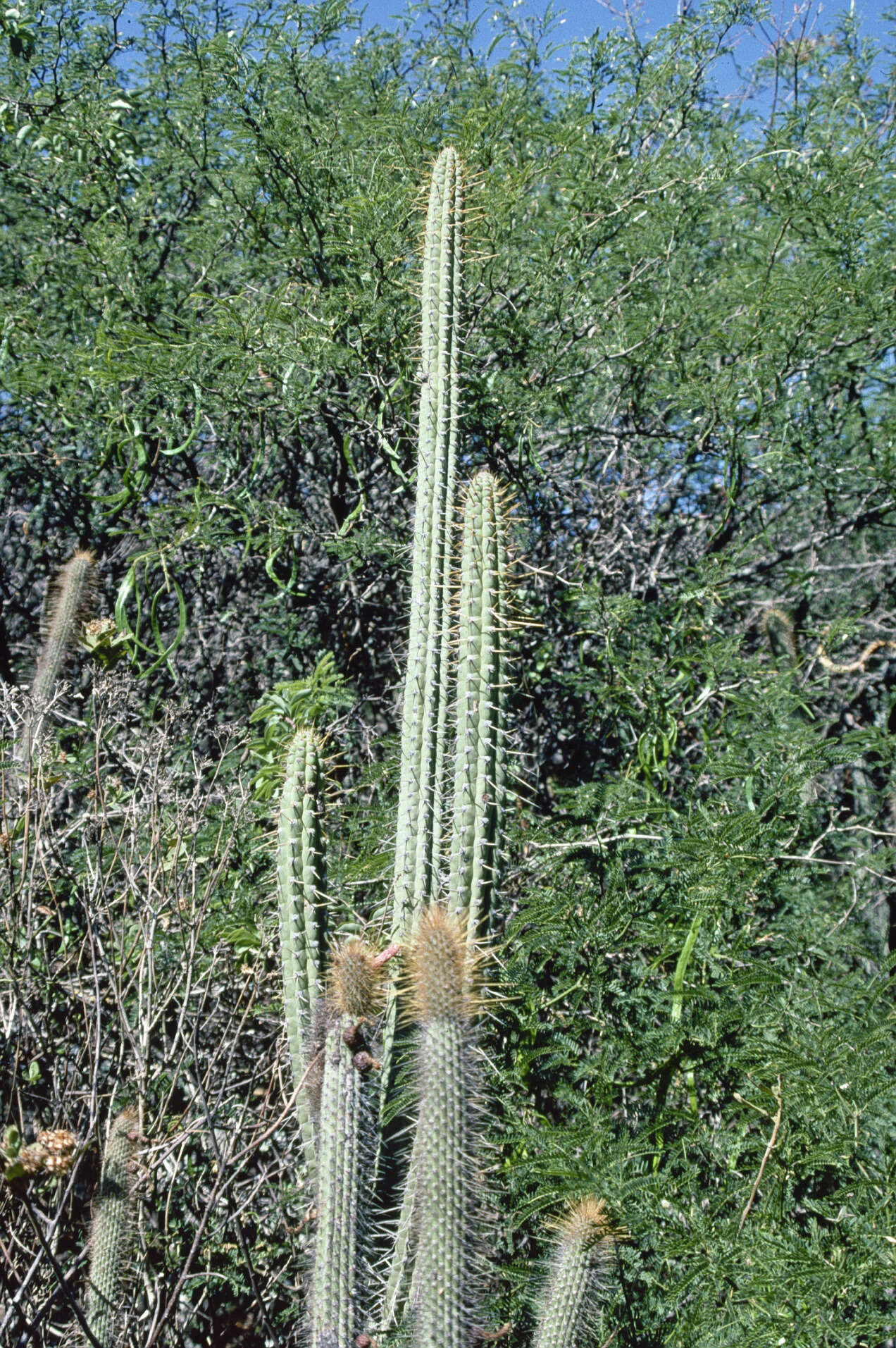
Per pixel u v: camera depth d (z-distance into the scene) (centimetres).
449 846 281
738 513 584
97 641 377
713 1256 271
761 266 564
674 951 342
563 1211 283
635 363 548
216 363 466
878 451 560
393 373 507
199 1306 321
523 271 530
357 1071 211
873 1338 255
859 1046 296
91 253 522
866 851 462
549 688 528
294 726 388
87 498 555
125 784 427
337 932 280
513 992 324
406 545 480
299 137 511
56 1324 295
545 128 559
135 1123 273
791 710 436
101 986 374
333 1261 202
